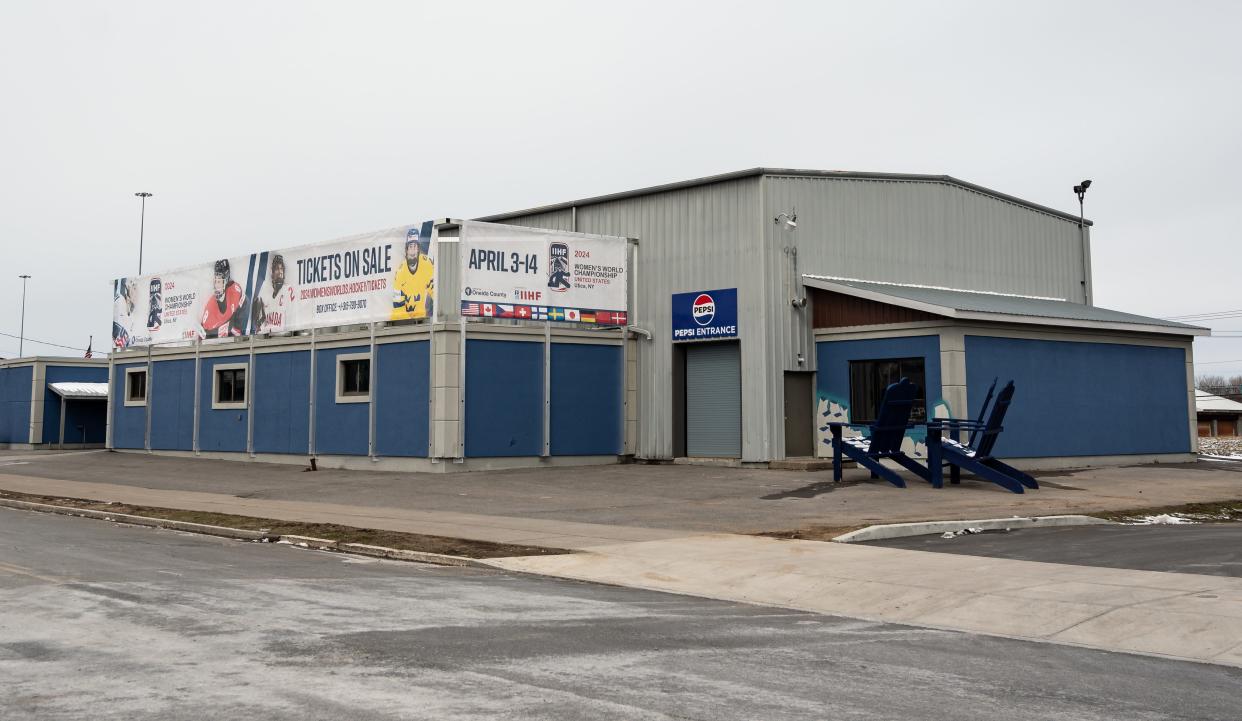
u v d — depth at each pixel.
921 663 8.20
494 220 36.84
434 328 28.94
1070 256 38.69
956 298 30.39
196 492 25.86
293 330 34.12
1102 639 9.35
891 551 14.23
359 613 10.04
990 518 17.62
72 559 14.12
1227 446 54.75
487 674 7.45
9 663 7.76
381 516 19.67
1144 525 18.14
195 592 11.31
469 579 12.79
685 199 31.62
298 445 33.34
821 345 30.08
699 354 31.50
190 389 38.59
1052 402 29.25
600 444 31.70
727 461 30.17
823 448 29.88
